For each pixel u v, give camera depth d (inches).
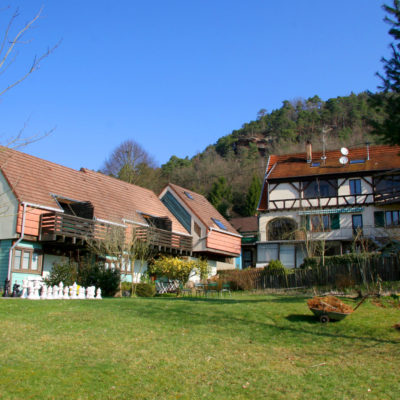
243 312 627.5
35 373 376.5
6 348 435.2
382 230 1448.1
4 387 346.9
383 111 610.5
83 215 1103.0
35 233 983.6
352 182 1552.7
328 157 1679.4
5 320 540.7
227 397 347.3
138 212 1321.4
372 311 631.8
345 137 3011.8
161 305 684.1
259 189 2581.2
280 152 3110.2
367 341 493.4
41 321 547.8
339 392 359.6
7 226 965.8
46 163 1176.2
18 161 1075.3
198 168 3191.4
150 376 383.9
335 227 1534.2
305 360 434.6
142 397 343.6
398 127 582.9
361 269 861.8
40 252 1014.4
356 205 1517.0
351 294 781.9
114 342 473.7
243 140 3666.3
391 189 1465.3
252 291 1045.2
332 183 1571.1
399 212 1475.1
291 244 1581.0
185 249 1381.6
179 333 519.2
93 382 365.7
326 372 402.3
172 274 1148.5
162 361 420.8
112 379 373.7
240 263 1940.2
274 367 413.7
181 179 3105.3
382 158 1569.9
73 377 373.1
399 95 601.6
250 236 2001.7
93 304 677.9
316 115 3794.3
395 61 611.2
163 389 358.9
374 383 377.7
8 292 887.1
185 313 619.8
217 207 2484.0
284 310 641.6
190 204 1508.4
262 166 3004.4
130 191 1425.9
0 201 981.8
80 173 1280.8
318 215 1540.4
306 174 1594.5
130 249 1045.2
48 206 1017.5
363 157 1609.3
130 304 688.4
